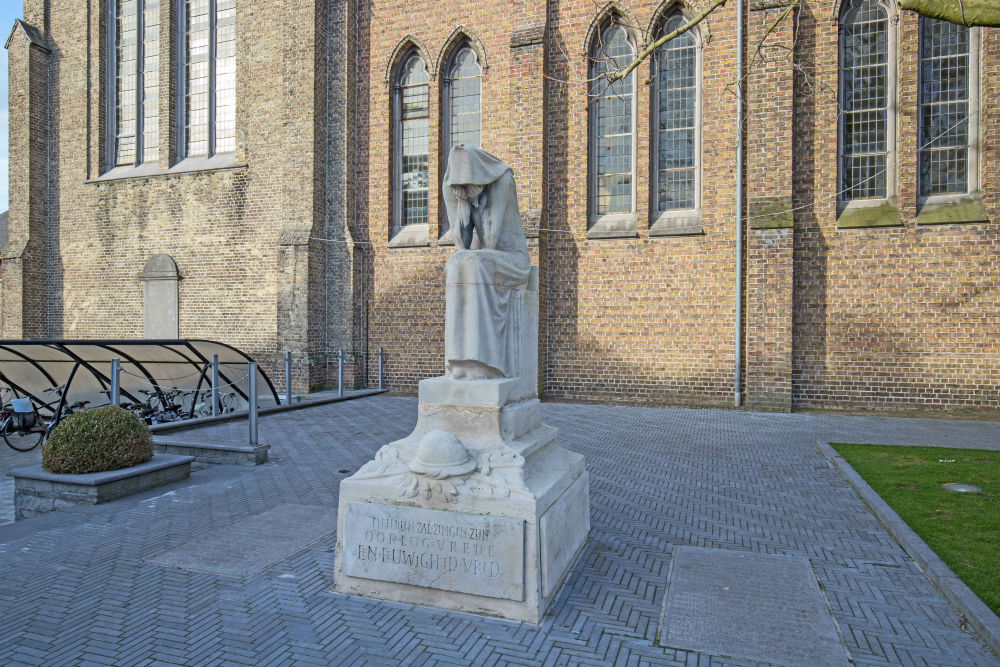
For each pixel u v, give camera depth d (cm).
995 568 484
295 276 1808
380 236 1864
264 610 431
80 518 647
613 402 1608
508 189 548
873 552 549
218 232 1995
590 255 1648
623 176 1659
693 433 1160
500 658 369
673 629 405
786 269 1438
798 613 427
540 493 427
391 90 1862
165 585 473
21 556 536
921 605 443
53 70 2233
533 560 411
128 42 2194
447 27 1786
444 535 429
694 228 1556
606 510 677
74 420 748
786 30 1452
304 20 1822
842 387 1465
